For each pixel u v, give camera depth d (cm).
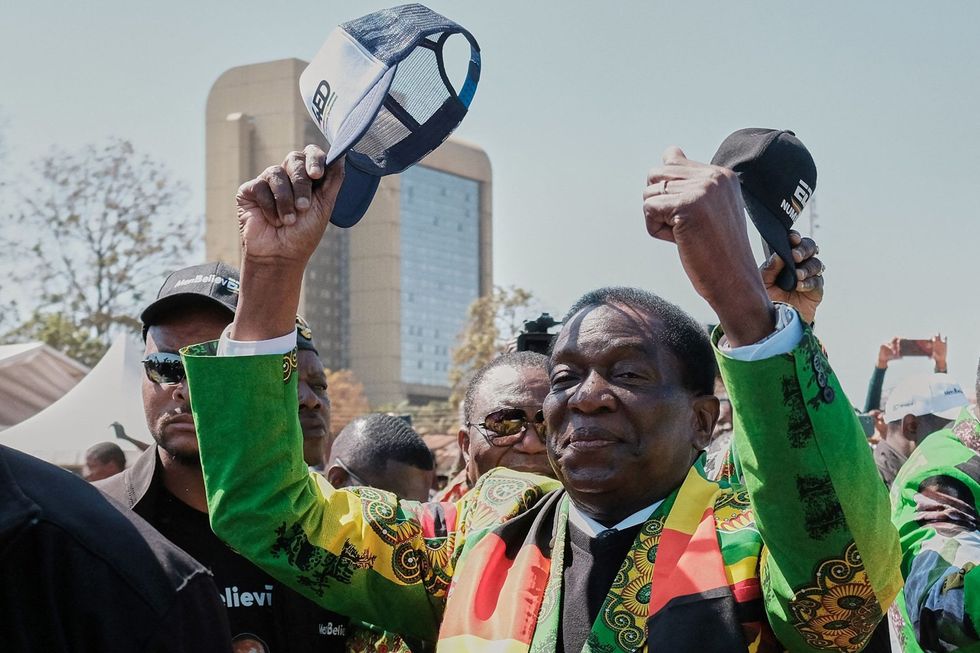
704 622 233
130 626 189
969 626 317
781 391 216
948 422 598
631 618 241
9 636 183
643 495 256
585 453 251
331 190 259
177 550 203
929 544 334
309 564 271
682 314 264
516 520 276
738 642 231
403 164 273
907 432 608
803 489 218
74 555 188
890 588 227
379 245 11394
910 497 352
